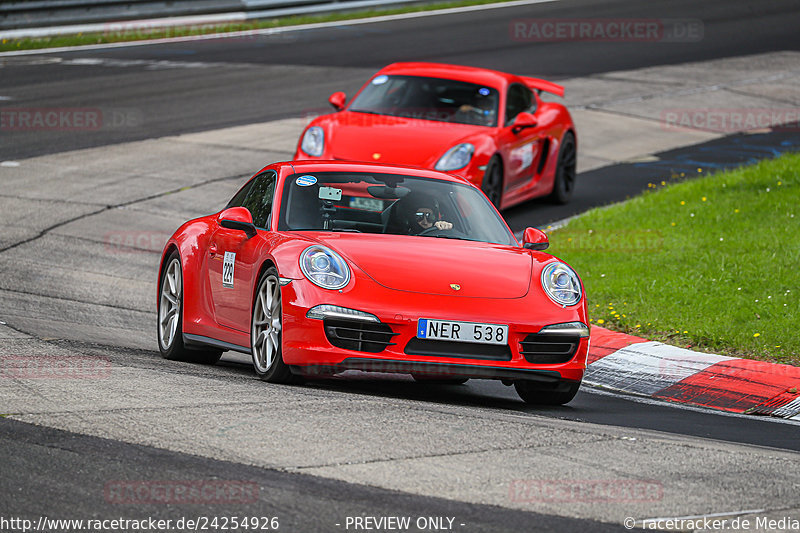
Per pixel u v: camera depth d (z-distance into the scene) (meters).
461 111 48.34
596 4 126.69
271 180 28.00
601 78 87.06
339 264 23.53
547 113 53.34
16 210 48.06
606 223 45.41
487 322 23.02
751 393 26.88
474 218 27.47
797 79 89.06
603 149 66.38
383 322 22.70
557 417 23.23
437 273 23.92
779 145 67.19
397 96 49.06
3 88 77.00
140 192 52.44
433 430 19.48
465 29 107.94
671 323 32.22
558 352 23.78
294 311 23.05
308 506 15.14
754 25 113.81
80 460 16.75
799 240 39.66
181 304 28.78
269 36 103.31
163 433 18.33
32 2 97.62
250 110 71.62
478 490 16.20
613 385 28.45
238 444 17.86
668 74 89.75
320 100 74.56
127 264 41.34
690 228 43.19
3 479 15.75
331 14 115.94
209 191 53.16
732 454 19.30
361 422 19.69
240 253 26.08
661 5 126.38
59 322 31.62
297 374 23.59
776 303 33.28
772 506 16.28
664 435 21.27
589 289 35.94
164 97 75.25
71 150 60.50
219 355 29.59
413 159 43.72
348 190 27.28
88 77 81.94
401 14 118.75
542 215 51.06
